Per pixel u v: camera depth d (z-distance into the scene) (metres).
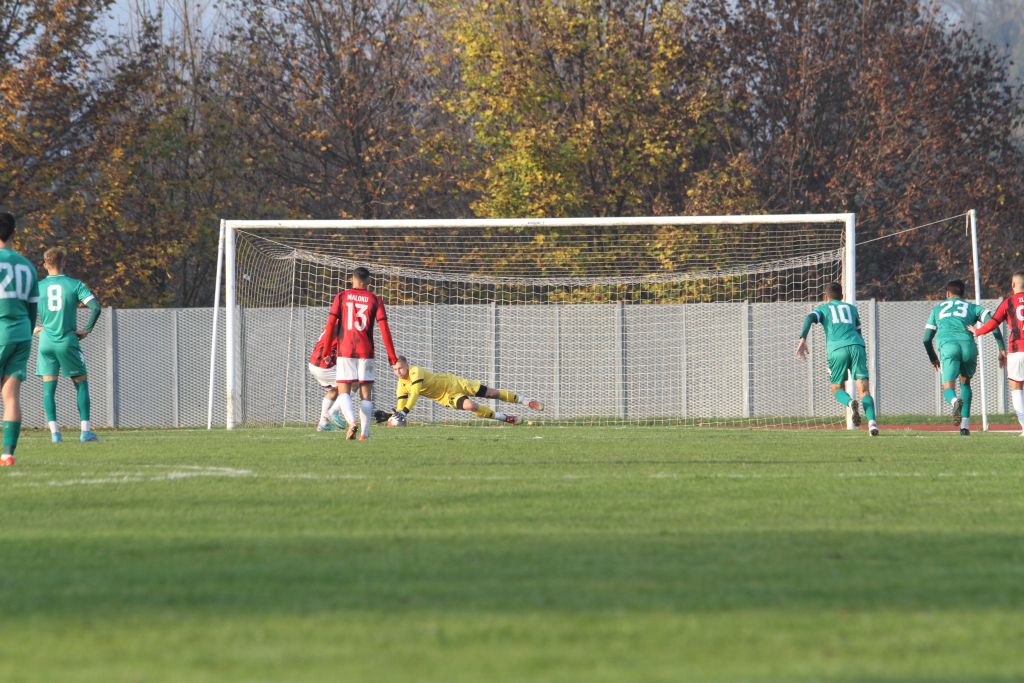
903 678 10.69
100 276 101.31
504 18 105.88
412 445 44.84
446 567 16.80
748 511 23.36
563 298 91.88
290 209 116.94
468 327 85.00
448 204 119.50
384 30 119.12
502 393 63.16
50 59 97.31
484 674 10.87
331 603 14.25
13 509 24.14
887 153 109.19
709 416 85.31
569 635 12.49
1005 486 28.23
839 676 10.76
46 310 48.16
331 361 48.03
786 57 114.94
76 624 13.20
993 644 12.06
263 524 21.69
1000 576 15.98
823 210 112.62
